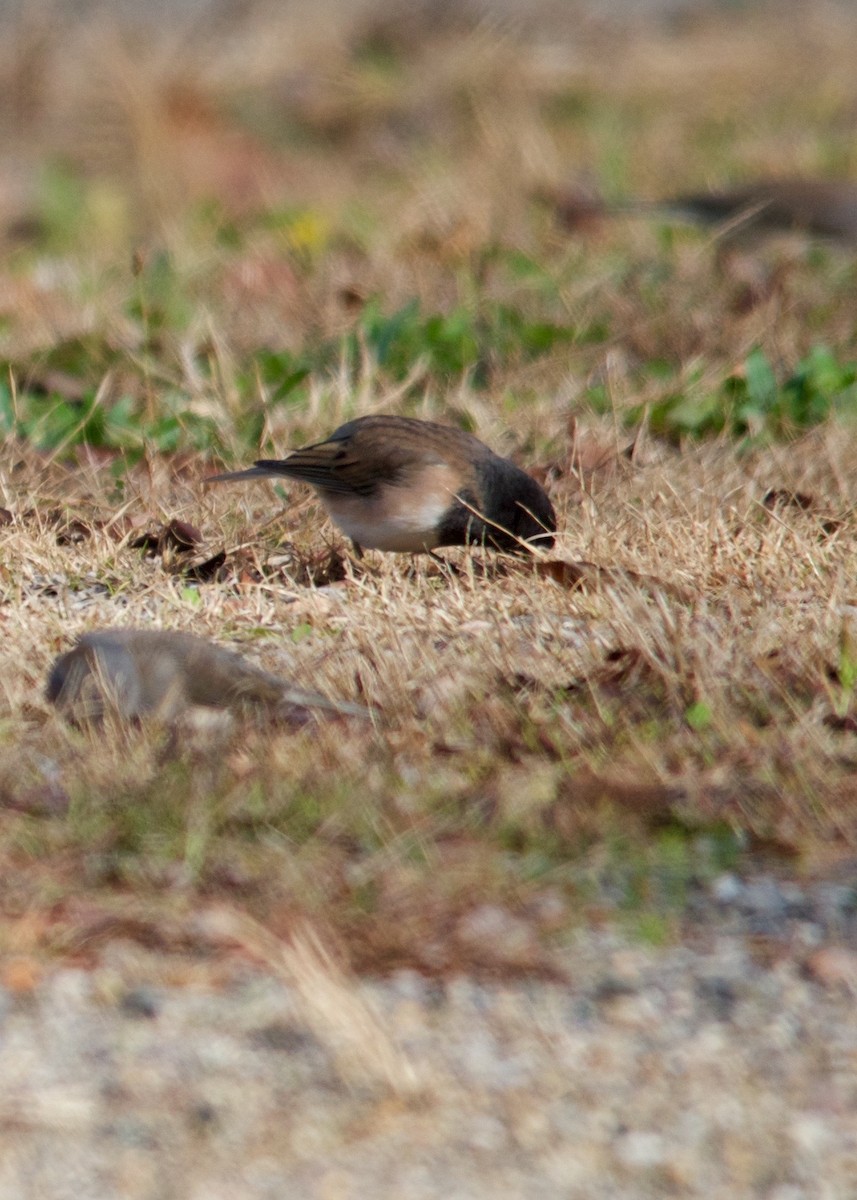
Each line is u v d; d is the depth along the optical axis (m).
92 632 9.52
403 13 32.75
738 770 8.77
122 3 34.09
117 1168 6.03
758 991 7.14
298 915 7.53
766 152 27.41
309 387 15.93
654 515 12.22
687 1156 6.13
